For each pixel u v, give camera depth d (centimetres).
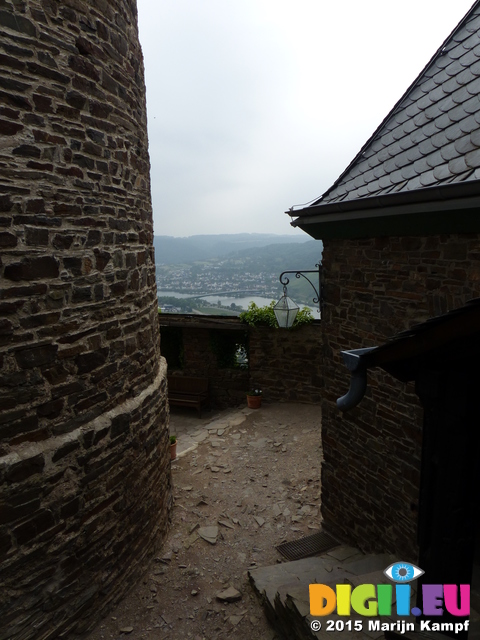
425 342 224
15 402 299
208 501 625
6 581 300
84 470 353
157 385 483
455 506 235
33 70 295
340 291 500
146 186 461
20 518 304
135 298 423
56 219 317
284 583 430
